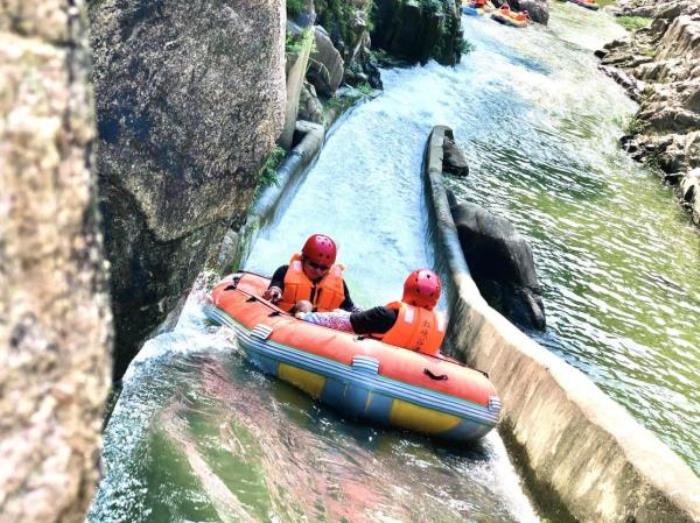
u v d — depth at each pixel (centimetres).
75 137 96
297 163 1059
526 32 2991
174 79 333
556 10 3762
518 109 2039
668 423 865
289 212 1081
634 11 3994
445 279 977
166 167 342
